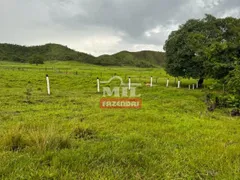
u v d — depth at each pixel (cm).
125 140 540
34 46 19838
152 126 718
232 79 1078
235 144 552
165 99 1350
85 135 587
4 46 17750
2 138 492
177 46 2277
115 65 17638
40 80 2272
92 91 1684
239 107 1037
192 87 2423
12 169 360
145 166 410
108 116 849
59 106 1034
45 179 339
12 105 1020
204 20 2173
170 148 512
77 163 390
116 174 365
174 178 376
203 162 436
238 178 377
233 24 1664
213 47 1235
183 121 817
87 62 17038
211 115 966
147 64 19912
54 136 488
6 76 2405
